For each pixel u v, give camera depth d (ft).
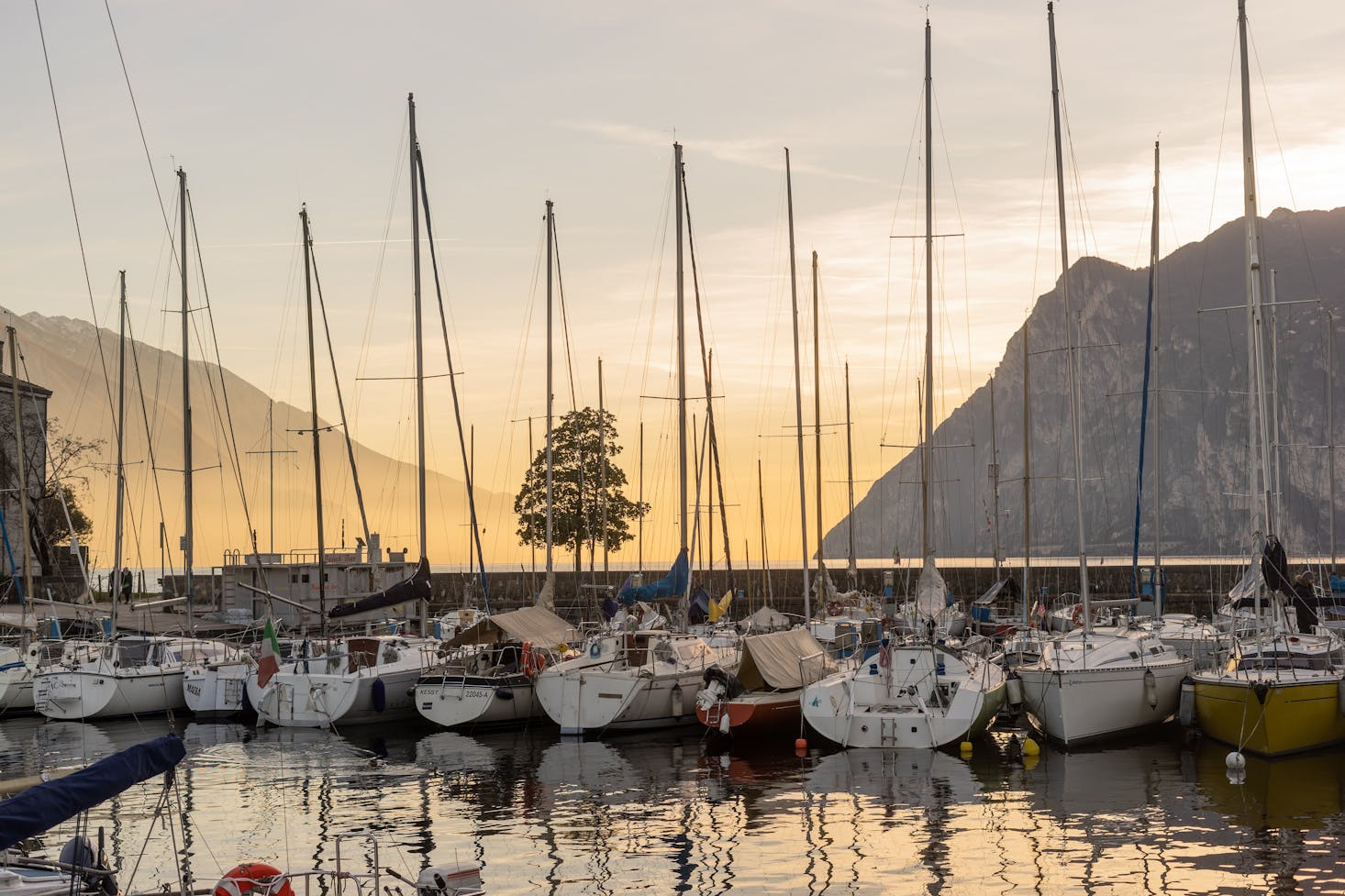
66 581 217.15
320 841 72.74
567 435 251.80
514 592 271.69
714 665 116.26
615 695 109.81
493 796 85.15
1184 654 128.36
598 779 91.35
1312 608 120.57
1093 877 63.62
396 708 119.55
